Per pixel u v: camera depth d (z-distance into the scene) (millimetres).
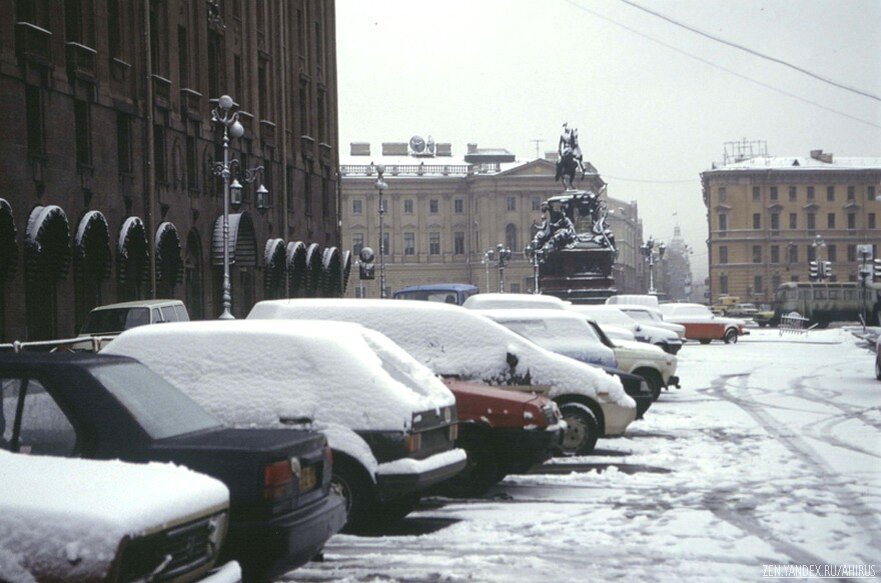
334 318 13312
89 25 32938
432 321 13398
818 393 25875
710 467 13922
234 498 6699
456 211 144625
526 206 142125
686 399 24531
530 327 18156
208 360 9516
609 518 10516
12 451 6613
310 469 7246
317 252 56844
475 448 11734
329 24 61969
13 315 27875
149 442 6742
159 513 5391
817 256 132750
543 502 11445
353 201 143750
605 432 14750
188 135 40562
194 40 41812
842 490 12102
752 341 59062
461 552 9008
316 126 59000
